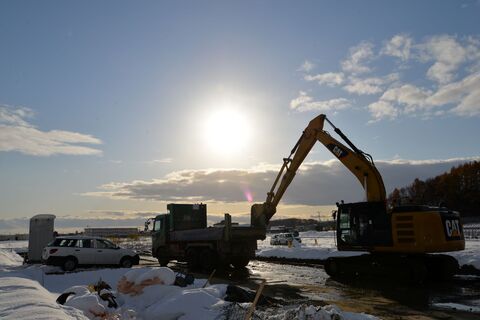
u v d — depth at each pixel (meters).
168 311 8.22
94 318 7.79
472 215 86.19
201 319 7.77
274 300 10.61
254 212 21.22
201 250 20.70
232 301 9.47
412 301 11.62
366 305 11.07
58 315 6.17
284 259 25.06
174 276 10.20
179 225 23.19
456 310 10.41
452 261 15.34
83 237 21.38
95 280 14.12
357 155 17.33
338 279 16.34
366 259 16.23
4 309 6.41
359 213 16.55
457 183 91.38
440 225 14.62
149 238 65.06
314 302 11.41
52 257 20.33
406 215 15.18
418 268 14.76
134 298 9.66
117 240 56.38
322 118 19.38
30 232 24.12
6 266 19.58
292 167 20.31
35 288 8.80
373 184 16.83
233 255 19.88
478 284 14.61
